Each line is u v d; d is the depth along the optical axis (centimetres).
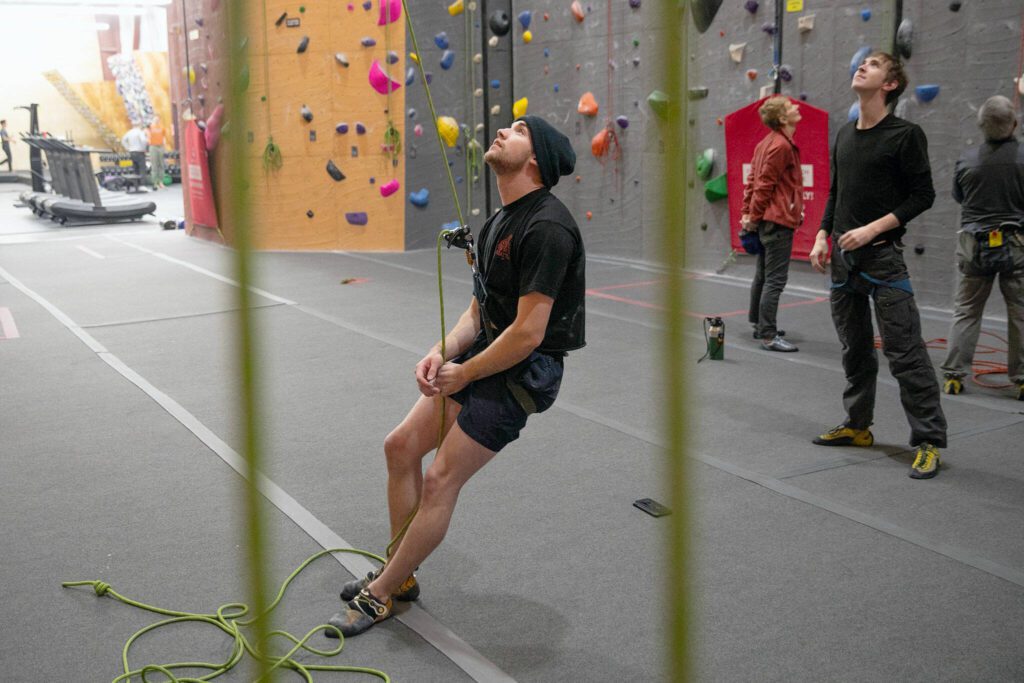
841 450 407
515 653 253
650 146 875
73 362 580
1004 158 446
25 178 2100
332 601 283
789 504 349
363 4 986
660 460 399
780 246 575
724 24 801
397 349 604
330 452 414
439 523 255
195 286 845
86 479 384
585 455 406
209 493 368
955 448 404
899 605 274
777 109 564
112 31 2297
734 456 401
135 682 239
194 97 1124
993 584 286
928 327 631
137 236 1227
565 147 242
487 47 996
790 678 238
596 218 963
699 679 237
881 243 364
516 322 234
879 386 500
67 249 1103
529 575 298
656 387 507
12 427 454
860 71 355
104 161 1952
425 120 1014
